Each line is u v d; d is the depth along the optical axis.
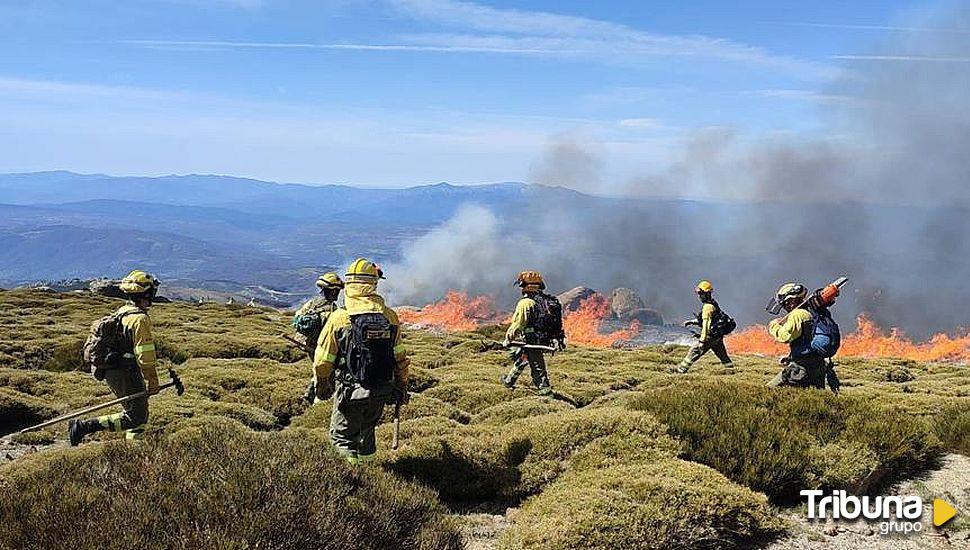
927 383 23.86
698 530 8.21
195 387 19.80
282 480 7.03
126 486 6.72
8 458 12.97
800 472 10.09
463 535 8.43
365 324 8.80
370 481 7.92
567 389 20.73
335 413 9.20
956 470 11.36
